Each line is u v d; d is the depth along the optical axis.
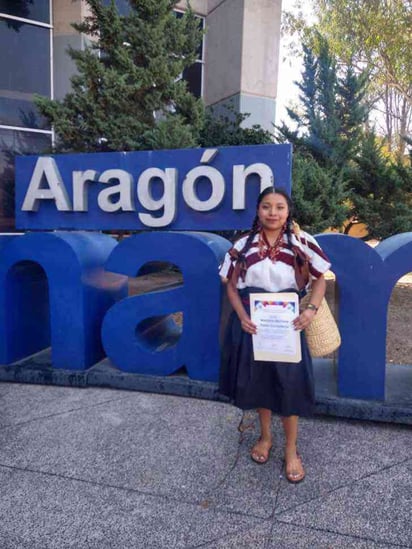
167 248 3.52
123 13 10.53
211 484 2.43
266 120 12.12
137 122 8.05
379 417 3.06
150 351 3.67
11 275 3.91
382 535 2.05
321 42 9.71
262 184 3.60
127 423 3.10
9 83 10.38
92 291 3.88
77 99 7.99
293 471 2.45
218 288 3.41
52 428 3.04
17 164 4.23
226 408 3.31
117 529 2.10
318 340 2.49
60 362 3.82
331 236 3.12
